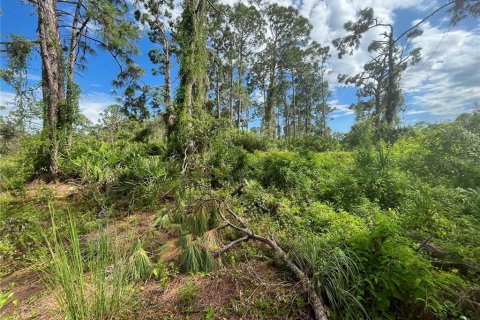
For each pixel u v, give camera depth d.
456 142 7.02
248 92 34.34
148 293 2.53
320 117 45.78
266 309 2.27
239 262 3.02
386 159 6.41
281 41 32.03
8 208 5.62
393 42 19.88
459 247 2.71
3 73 8.26
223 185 6.38
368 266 2.31
